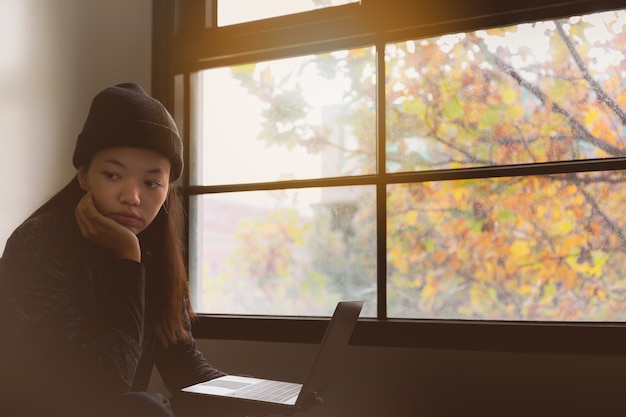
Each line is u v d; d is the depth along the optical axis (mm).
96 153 1151
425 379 1716
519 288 1699
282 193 1994
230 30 2064
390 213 1839
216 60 2104
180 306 1395
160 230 1368
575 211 1662
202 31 2105
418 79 1844
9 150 1814
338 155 1934
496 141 1755
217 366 1943
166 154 1181
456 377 1687
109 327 1096
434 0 1810
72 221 1158
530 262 1693
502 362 1649
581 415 1566
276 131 2025
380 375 1758
